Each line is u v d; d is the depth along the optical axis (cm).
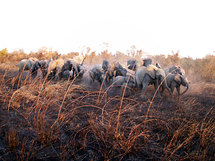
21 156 238
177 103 569
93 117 416
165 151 300
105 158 263
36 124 329
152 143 328
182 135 354
